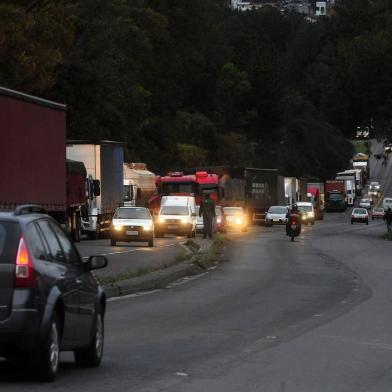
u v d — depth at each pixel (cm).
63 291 2220
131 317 3788
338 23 15775
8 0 12144
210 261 6975
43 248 2230
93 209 10494
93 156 10500
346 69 13962
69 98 16100
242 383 2300
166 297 4653
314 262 7344
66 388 2167
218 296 4719
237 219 13950
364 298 4662
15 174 6456
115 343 3030
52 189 7338
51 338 2162
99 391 2148
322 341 3119
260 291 5003
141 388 2200
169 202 11512
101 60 18575
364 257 8119
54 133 7375
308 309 4144
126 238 8919
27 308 2097
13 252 2125
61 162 7581
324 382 2336
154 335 3238
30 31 11662
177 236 11794
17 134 6500
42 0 12412
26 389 2134
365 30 13900
